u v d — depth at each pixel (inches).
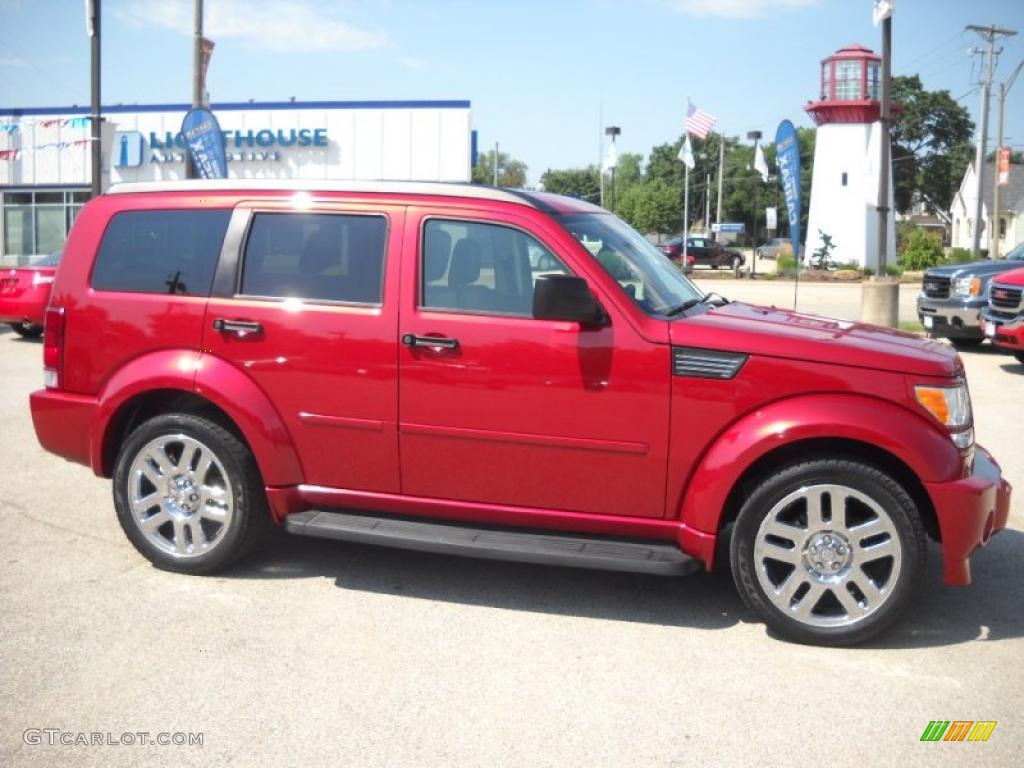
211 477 201.6
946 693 156.3
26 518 241.4
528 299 184.2
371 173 1472.7
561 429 180.7
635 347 176.7
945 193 3366.1
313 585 200.2
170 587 197.6
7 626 177.9
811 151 3772.1
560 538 184.5
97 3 714.8
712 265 1807.3
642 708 150.8
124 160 1499.8
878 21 661.9
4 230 1542.8
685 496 178.5
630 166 4655.5
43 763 134.3
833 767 135.0
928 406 169.5
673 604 193.5
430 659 167.0
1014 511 255.9
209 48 879.7
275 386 195.3
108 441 207.8
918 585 169.6
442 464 188.9
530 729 144.2
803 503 174.4
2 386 423.5
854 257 1865.2
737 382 173.3
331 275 194.4
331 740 140.8
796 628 173.3
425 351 185.8
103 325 206.1
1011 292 474.3
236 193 202.7
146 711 148.6
